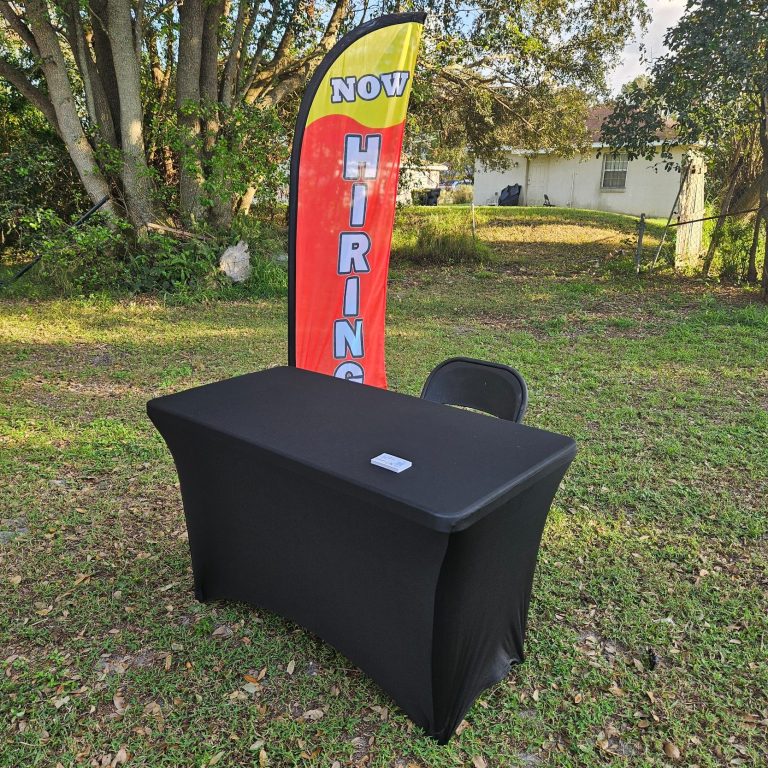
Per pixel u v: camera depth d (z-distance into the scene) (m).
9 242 11.05
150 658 2.35
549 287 10.16
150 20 9.36
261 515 2.25
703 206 11.24
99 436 4.27
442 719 1.98
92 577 2.82
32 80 10.29
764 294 8.93
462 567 1.76
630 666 2.35
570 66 11.88
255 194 10.62
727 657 2.37
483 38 10.86
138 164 9.16
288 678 2.26
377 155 3.44
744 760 1.97
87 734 2.03
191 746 1.99
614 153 10.75
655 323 7.66
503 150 15.30
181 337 6.89
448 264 12.37
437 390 2.97
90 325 7.34
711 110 9.14
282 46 10.71
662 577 2.84
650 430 4.42
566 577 2.84
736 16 8.34
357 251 3.54
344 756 1.96
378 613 2.00
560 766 1.95
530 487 1.88
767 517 3.29
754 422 4.53
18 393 5.09
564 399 5.02
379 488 1.74
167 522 3.27
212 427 2.19
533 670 2.32
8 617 2.55
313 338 3.55
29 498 3.45
